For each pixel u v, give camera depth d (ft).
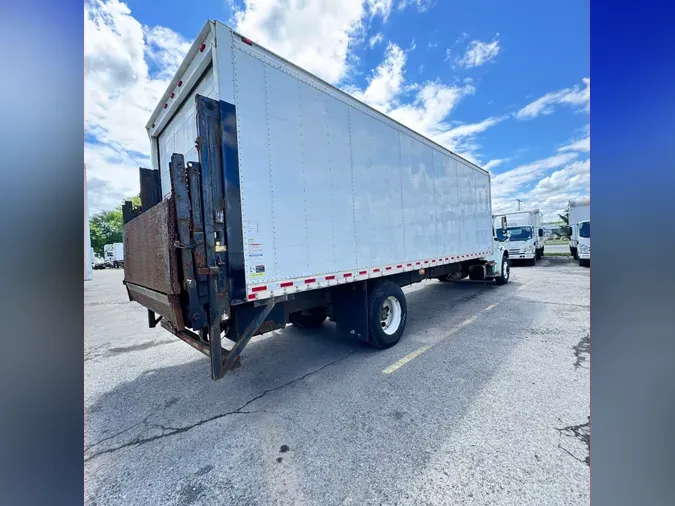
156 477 7.28
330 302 14.90
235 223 9.15
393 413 9.39
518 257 53.11
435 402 9.90
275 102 10.18
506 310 21.85
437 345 15.16
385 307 15.80
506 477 6.79
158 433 9.00
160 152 14.94
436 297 27.89
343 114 12.68
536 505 6.06
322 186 11.68
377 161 14.44
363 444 8.07
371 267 13.97
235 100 9.16
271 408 10.04
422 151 18.01
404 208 16.26
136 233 12.52
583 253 46.93
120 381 12.64
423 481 6.79
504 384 10.91
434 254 19.08
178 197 8.56
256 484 6.95
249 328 9.89
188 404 10.59
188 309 8.94
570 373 11.66
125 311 28.71
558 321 18.63
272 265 10.02
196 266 8.72
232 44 9.15
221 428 9.11
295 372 12.79
